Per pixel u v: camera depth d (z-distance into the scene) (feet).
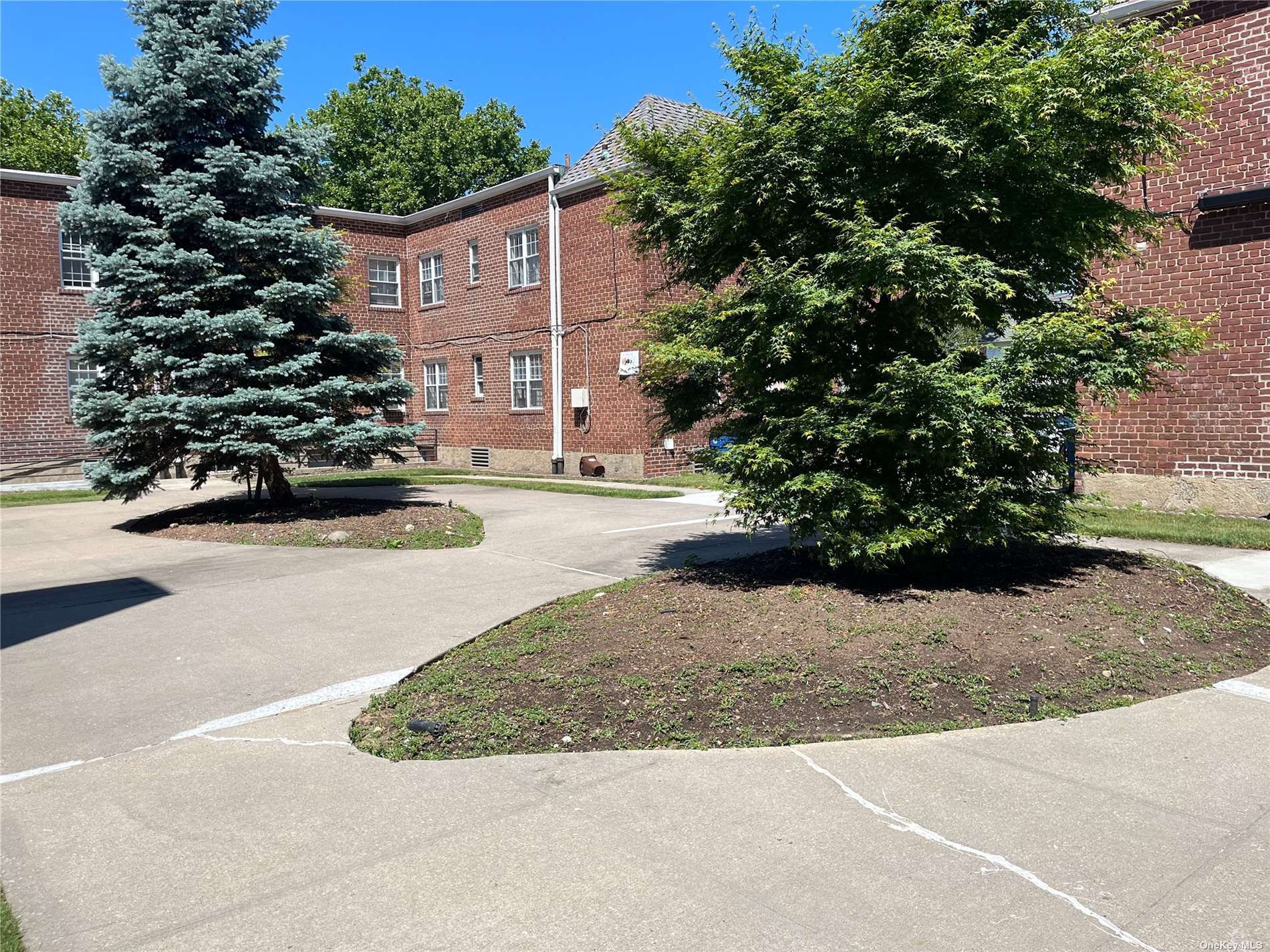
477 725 15.39
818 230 21.38
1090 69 19.51
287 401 41.24
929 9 20.92
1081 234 21.30
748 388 22.57
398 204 120.98
